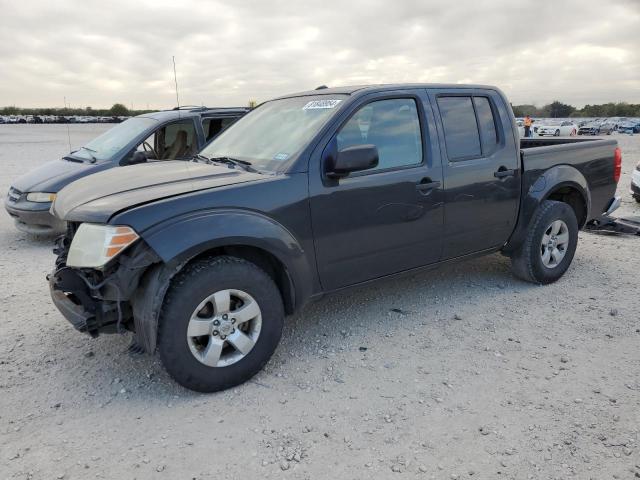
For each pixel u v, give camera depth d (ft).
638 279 17.01
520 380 10.89
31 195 21.68
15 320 14.29
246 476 8.18
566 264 16.71
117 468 8.36
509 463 8.37
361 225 12.14
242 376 10.73
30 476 8.16
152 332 9.77
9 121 295.28
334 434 9.18
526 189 15.39
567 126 129.70
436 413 9.76
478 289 16.22
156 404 10.18
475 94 14.61
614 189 18.26
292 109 13.53
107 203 10.17
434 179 13.26
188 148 23.34
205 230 9.84
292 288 11.36
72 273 10.23
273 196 10.83
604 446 8.75
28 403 10.21
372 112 12.59
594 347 12.32
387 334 13.20
